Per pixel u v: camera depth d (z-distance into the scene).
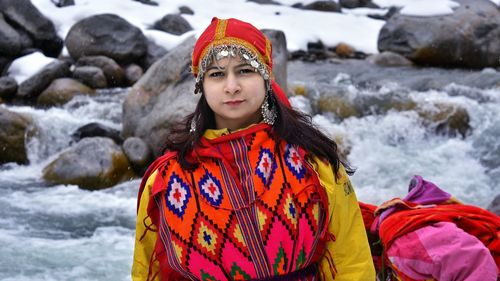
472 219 2.85
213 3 13.95
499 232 2.87
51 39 11.59
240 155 1.95
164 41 11.73
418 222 2.77
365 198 7.58
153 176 2.01
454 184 7.91
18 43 10.89
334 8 14.49
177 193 1.96
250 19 13.58
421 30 12.08
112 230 6.33
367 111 9.34
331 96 9.52
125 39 11.20
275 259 1.92
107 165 7.61
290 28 13.34
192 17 13.23
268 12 13.99
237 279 1.92
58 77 10.44
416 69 11.75
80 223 6.46
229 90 1.92
